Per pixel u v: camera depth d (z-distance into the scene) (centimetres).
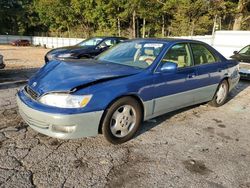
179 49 432
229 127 434
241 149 356
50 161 303
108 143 354
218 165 312
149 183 271
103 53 471
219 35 1414
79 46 1068
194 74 444
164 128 416
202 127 429
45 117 302
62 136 307
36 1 4466
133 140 369
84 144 349
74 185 262
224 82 541
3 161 298
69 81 319
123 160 314
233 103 580
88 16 3647
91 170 290
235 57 909
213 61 507
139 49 428
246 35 1307
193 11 2653
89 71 354
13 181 264
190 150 347
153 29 3381
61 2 3919
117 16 3381
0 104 502
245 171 302
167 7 2931
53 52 974
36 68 1057
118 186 264
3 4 4844
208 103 538
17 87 665
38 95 318
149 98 372
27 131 379
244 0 2412
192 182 276
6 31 4938
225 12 2567
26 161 301
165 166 305
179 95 423
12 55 1806
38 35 4628
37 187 256
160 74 383
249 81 856
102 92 318
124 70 366
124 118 350
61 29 4297
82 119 306
